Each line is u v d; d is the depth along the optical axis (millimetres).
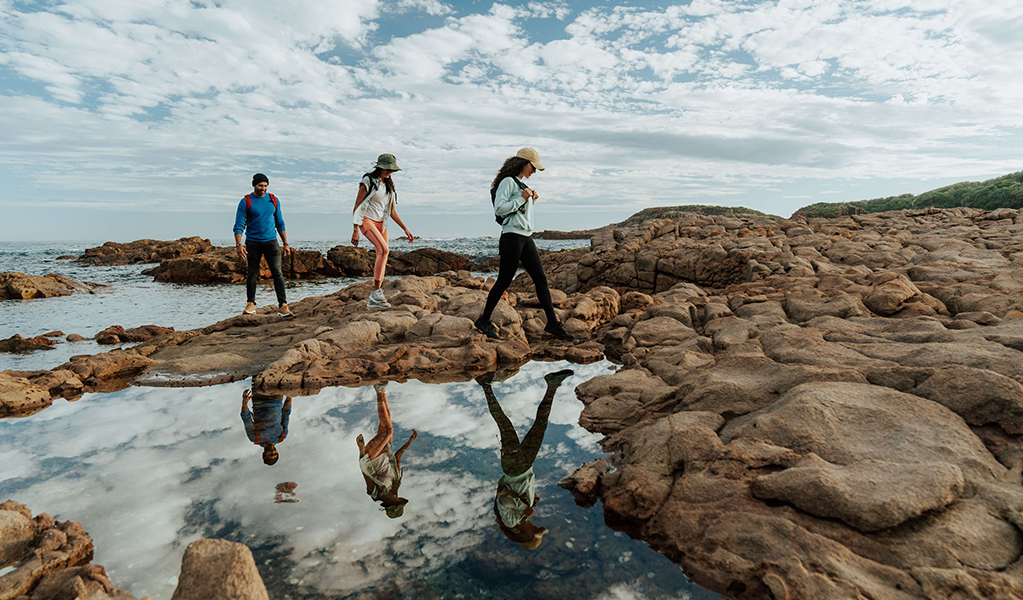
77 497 2529
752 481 2334
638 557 2064
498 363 5648
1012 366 2771
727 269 11023
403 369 5270
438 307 7734
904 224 14383
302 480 2715
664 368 4477
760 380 3359
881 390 2758
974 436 2334
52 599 1752
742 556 1975
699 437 2723
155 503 2467
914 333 3834
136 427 3572
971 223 13602
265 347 6113
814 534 1947
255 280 7977
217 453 3090
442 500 2512
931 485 2020
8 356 6434
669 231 15797
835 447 2412
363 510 2404
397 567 1979
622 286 12984
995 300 4879
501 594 1828
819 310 5301
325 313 8031
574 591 1846
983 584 1647
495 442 3293
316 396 4387
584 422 3648
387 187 7137
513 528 2266
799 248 10719
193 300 13789
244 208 7578
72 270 27266
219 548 1798
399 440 3320
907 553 1833
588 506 2480
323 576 1922
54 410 4000
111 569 1965
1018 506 1913
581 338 6832
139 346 6293
